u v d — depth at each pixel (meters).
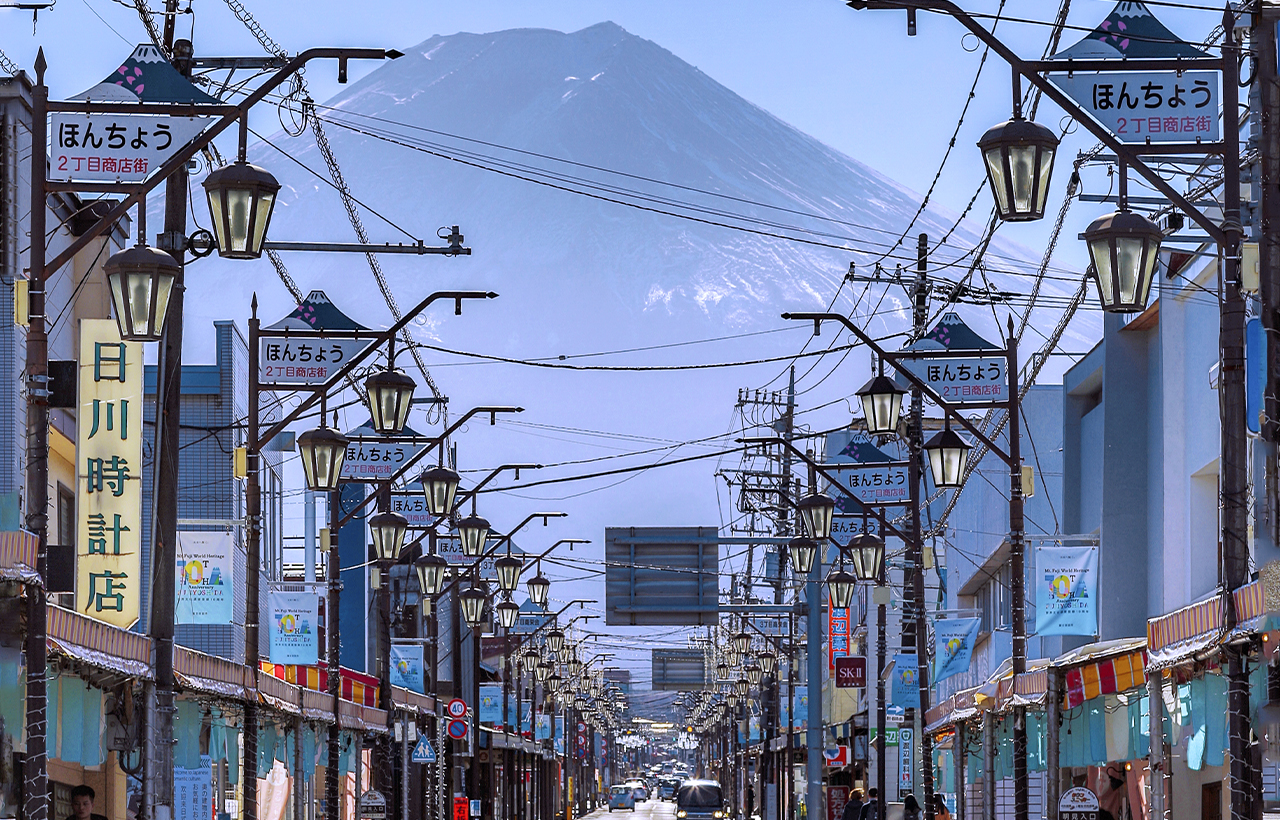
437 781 85.88
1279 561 25.28
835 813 114.25
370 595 99.44
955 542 91.31
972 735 61.16
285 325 49.50
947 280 63.19
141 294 27.92
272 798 60.56
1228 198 26.94
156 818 33.06
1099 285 26.88
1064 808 40.84
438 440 59.47
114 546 42.88
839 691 130.00
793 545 67.50
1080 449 67.12
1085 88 27.34
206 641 66.38
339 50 29.41
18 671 26.30
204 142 28.94
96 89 29.02
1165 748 34.34
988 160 26.52
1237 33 30.16
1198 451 52.53
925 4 27.38
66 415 50.78
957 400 49.31
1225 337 26.83
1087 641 62.97
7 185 46.44
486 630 147.25
